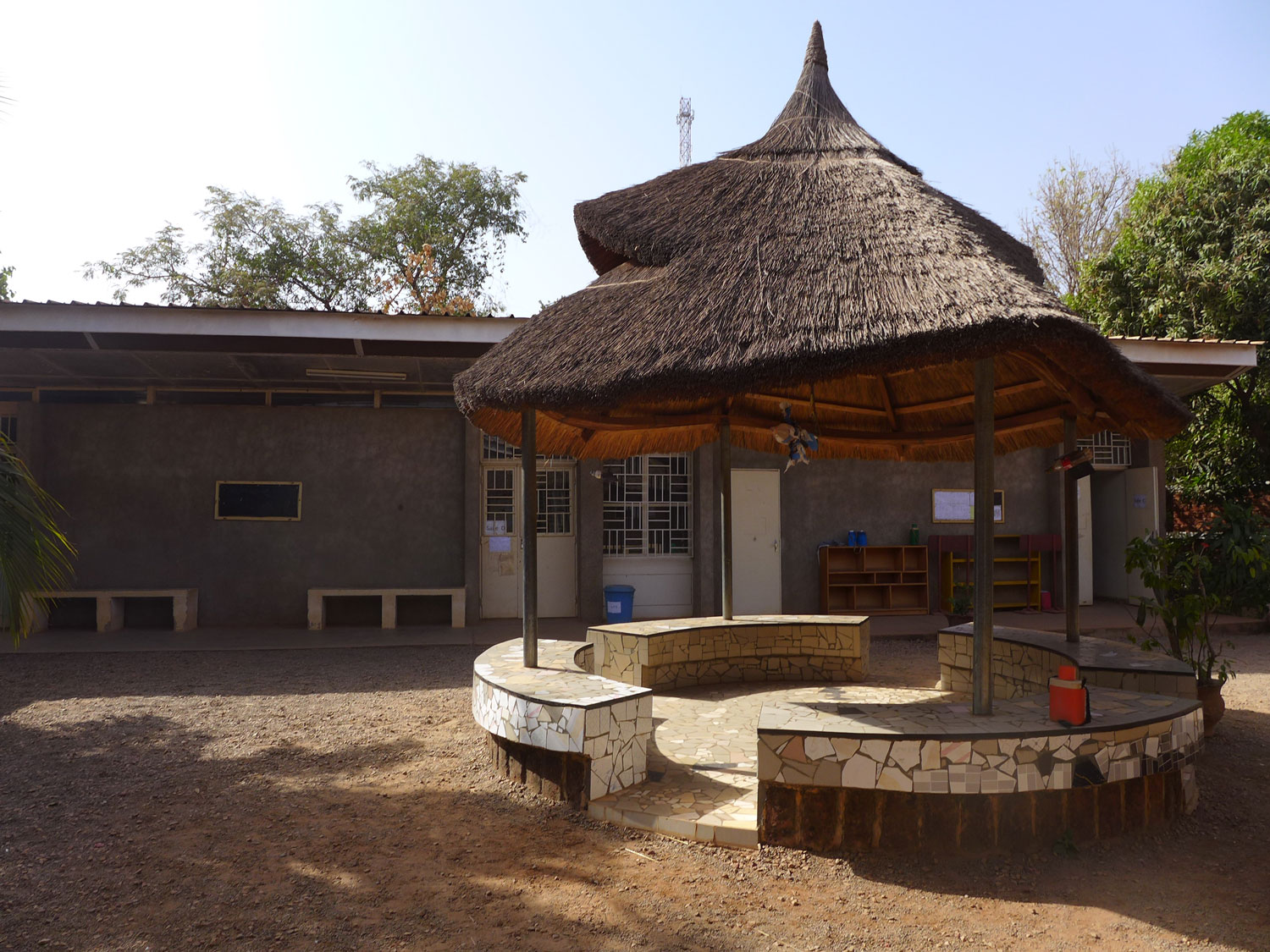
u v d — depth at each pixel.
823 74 5.89
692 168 5.63
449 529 10.73
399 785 4.52
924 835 3.54
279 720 6.01
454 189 21.77
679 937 2.89
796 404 7.23
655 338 4.17
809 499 11.56
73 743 5.37
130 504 10.26
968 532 11.96
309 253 21.22
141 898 3.15
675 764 4.76
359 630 10.12
